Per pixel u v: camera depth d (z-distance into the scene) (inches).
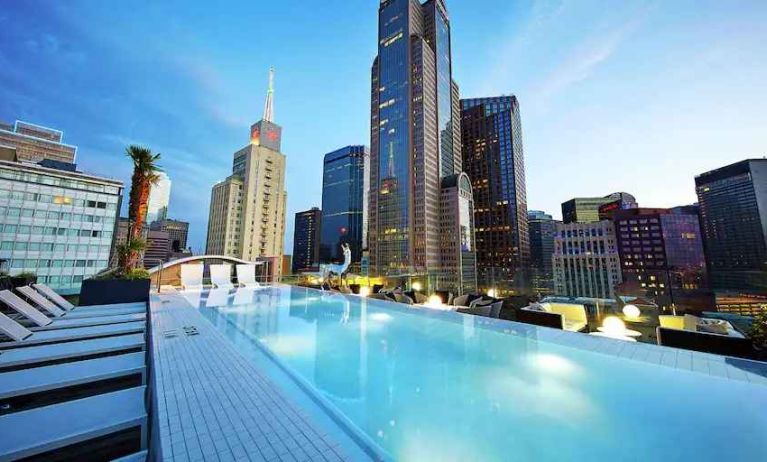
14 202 1584.6
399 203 3444.9
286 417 87.7
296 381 136.6
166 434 77.0
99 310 289.9
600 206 6417.3
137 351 190.1
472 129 4879.4
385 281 3105.3
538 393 131.5
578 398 125.3
